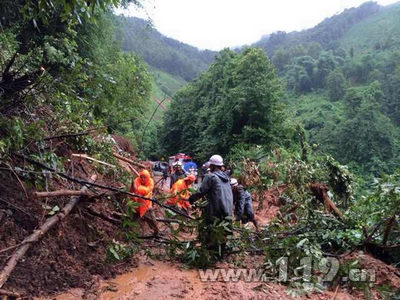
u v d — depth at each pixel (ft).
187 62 537.65
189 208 25.91
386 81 230.68
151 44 511.81
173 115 159.84
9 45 23.18
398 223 18.57
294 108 242.37
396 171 19.95
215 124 105.70
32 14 16.93
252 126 95.61
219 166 19.45
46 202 16.93
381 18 536.01
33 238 14.20
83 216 18.40
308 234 20.86
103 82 22.13
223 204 18.24
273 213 37.63
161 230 23.93
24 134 17.67
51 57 21.17
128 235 17.85
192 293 14.40
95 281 14.65
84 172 23.26
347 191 34.47
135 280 15.48
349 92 167.63
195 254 17.60
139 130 63.36
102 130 22.85
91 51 50.24
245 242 19.52
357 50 444.55
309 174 39.29
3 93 17.63
